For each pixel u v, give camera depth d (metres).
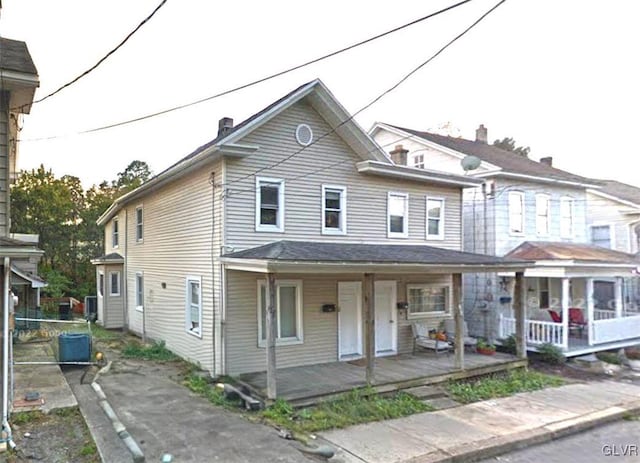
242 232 11.54
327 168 13.08
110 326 19.55
